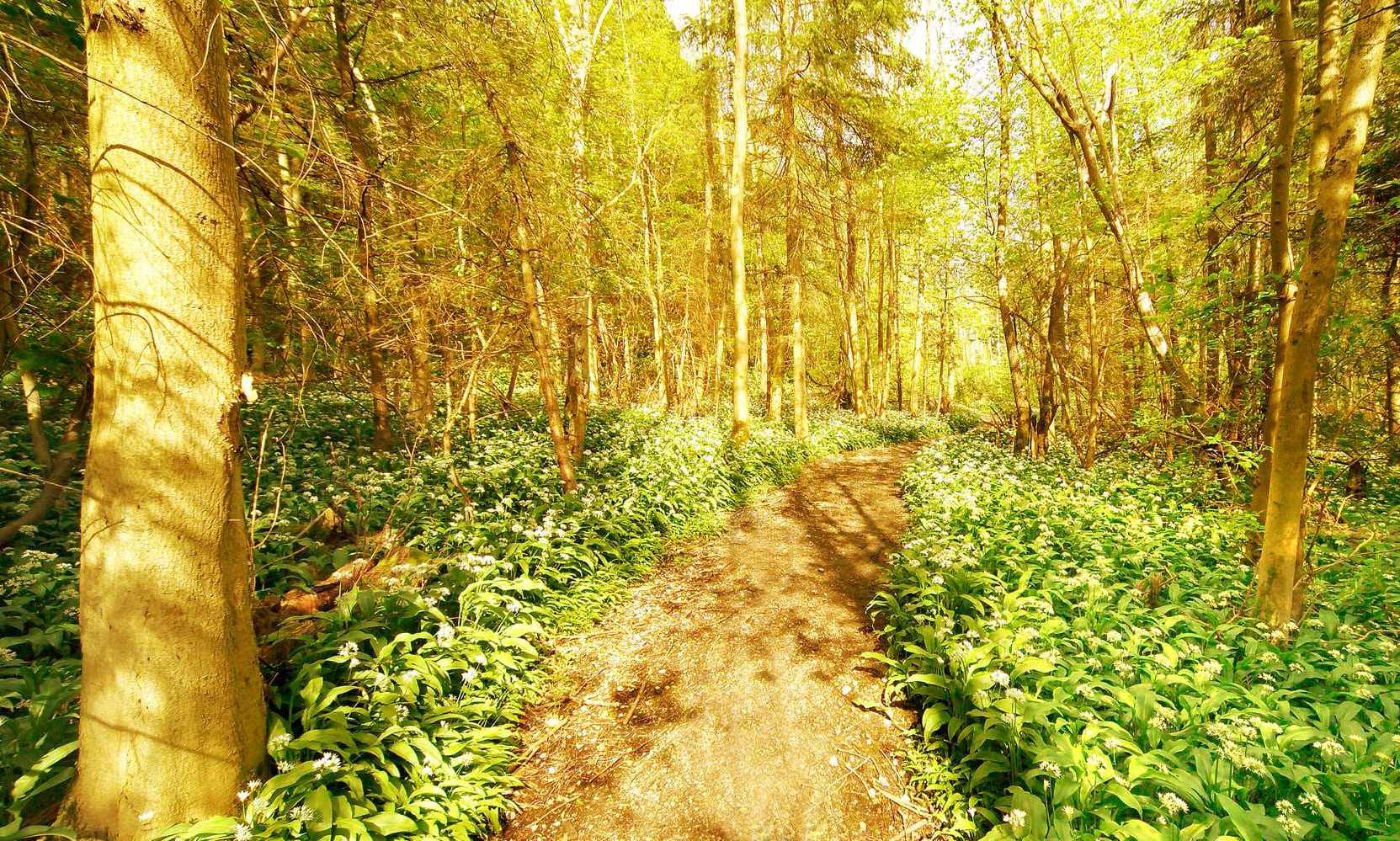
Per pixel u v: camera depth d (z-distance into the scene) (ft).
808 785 10.54
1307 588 14.85
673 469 28.32
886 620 16.55
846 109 46.62
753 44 47.73
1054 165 34.58
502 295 20.52
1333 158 12.38
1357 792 8.11
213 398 7.32
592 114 31.71
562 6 31.48
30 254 11.85
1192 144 34.86
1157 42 25.58
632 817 9.90
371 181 15.05
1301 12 24.14
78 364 10.55
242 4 13.44
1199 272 24.54
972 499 22.36
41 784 7.58
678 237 60.34
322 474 22.56
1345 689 10.97
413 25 17.94
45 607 11.91
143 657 6.95
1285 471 13.48
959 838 9.12
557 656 14.61
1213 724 8.78
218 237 7.31
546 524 17.49
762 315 65.26
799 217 47.98
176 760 7.18
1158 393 29.91
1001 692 10.47
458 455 27.43
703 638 15.87
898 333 84.79
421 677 10.91
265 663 10.28
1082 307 39.40
